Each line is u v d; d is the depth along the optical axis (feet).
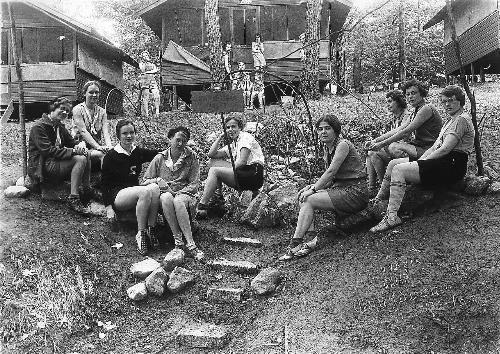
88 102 20.94
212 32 39.60
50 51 40.63
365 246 16.14
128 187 17.87
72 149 18.61
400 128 18.24
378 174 19.13
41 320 13.60
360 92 51.24
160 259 16.93
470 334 11.96
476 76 51.96
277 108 36.09
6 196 18.85
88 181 19.38
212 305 14.89
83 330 13.65
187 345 13.26
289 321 13.70
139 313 14.60
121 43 79.10
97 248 17.02
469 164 19.60
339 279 14.94
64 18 39.19
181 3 50.49
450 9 17.85
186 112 35.14
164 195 17.20
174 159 18.61
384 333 12.49
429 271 14.12
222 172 19.63
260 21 51.44
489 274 13.42
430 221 16.33
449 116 16.87
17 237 16.60
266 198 19.69
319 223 18.70
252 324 13.94
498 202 16.35
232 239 18.12
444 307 12.78
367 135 26.37
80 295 14.74
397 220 16.56
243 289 15.34
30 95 40.32
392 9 66.18
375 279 14.42
